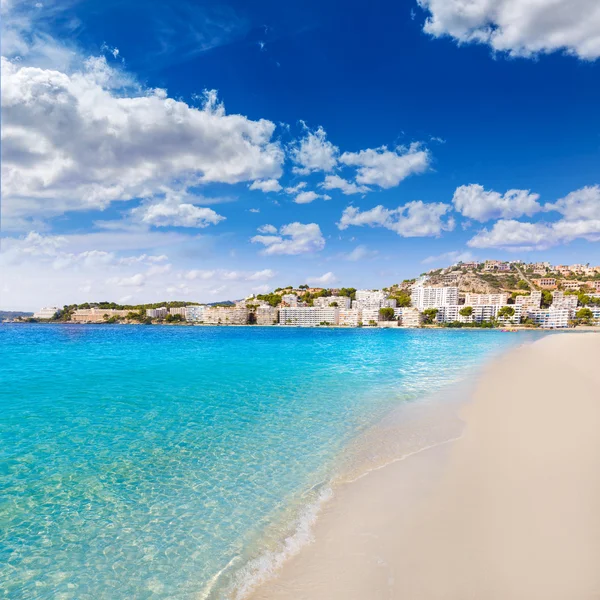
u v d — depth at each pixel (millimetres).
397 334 124750
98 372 26719
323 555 5961
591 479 8039
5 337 79438
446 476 8672
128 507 7730
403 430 12719
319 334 120625
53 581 5621
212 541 6547
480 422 13258
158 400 17578
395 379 23625
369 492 8117
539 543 5867
